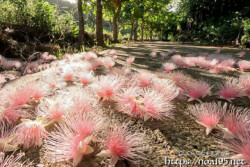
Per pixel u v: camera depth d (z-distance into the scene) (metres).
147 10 20.67
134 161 0.71
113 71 1.99
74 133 0.78
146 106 1.04
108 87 1.24
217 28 14.02
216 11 17.30
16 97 1.11
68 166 0.71
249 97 1.35
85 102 1.05
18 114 1.01
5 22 5.89
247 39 8.65
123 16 21.23
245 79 1.47
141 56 4.25
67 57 3.55
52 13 7.56
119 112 1.17
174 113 1.17
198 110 1.04
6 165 0.67
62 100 1.05
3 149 0.75
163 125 1.02
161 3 21.48
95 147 0.80
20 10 6.63
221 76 2.20
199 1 17.72
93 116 0.91
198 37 16.47
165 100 1.19
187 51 5.65
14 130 0.83
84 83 1.62
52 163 0.73
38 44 5.34
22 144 0.84
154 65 2.93
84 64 2.33
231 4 16.08
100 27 8.74
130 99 1.10
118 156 0.73
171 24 29.80
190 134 0.93
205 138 0.89
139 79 1.56
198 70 2.57
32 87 1.24
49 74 1.98
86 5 11.48
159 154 0.78
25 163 0.72
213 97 1.46
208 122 0.93
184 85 1.49
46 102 1.06
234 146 0.74
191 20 20.27
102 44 8.82
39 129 0.84
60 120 0.93
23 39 5.70
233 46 9.23
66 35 7.25
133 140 0.77
